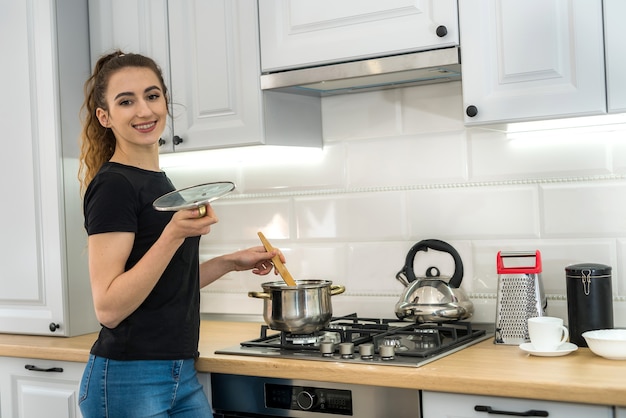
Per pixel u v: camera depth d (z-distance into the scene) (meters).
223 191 1.90
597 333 2.10
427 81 2.55
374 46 2.32
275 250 2.41
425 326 2.37
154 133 2.14
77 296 2.88
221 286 3.03
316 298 2.30
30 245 2.89
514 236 2.48
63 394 2.62
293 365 2.12
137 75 2.11
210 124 2.63
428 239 2.57
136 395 2.05
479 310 2.54
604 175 2.34
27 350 2.67
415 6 2.25
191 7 2.66
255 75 2.53
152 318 2.07
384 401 2.02
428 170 2.61
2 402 2.77
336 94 2.77
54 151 2.83
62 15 2.85
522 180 2.46
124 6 2.82
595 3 1.99
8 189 2.93
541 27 2.06
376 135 2.71
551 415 1.80
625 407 1.72
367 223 2.73
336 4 2.38
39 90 2.85
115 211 2.00
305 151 2.84
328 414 2.11
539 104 2.08
